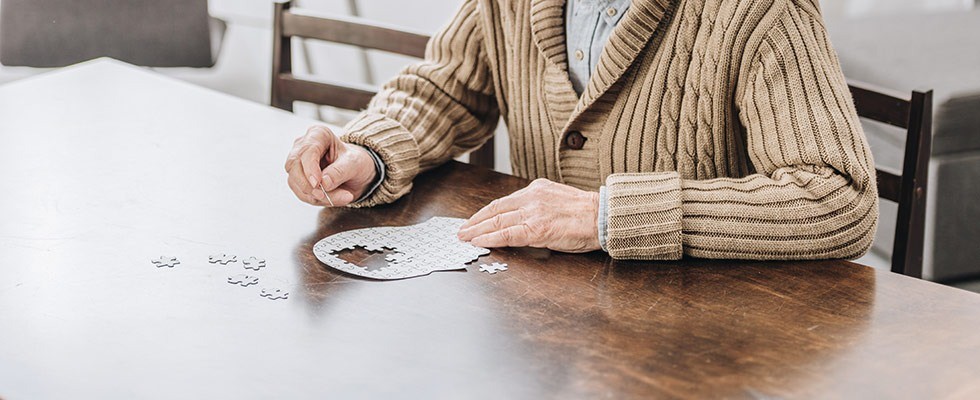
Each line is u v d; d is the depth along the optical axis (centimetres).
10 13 321
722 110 159
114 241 150
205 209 162
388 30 223
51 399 112
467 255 146
